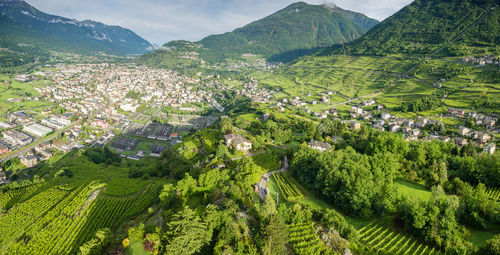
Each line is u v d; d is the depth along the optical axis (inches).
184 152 7268.7
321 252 3110.2
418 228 3376.0
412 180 4913.9
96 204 5339.6
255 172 4972.9
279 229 3014.3
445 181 4616.1
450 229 3248.0
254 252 2864.2
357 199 3826.3
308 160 5073.8
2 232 4852.4
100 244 3316.9
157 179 6771.7
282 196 4498.0
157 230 3070.9
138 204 5162.4
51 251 4084.6
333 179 4220.0
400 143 5644.7
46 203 5777.6
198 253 2839.6
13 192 7135.8
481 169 4645.7
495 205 3582.7
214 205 3412.9
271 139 7800.2
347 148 5787.4
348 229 3378.4
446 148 6190.9
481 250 2945.4
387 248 3282.5
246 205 3786.9
